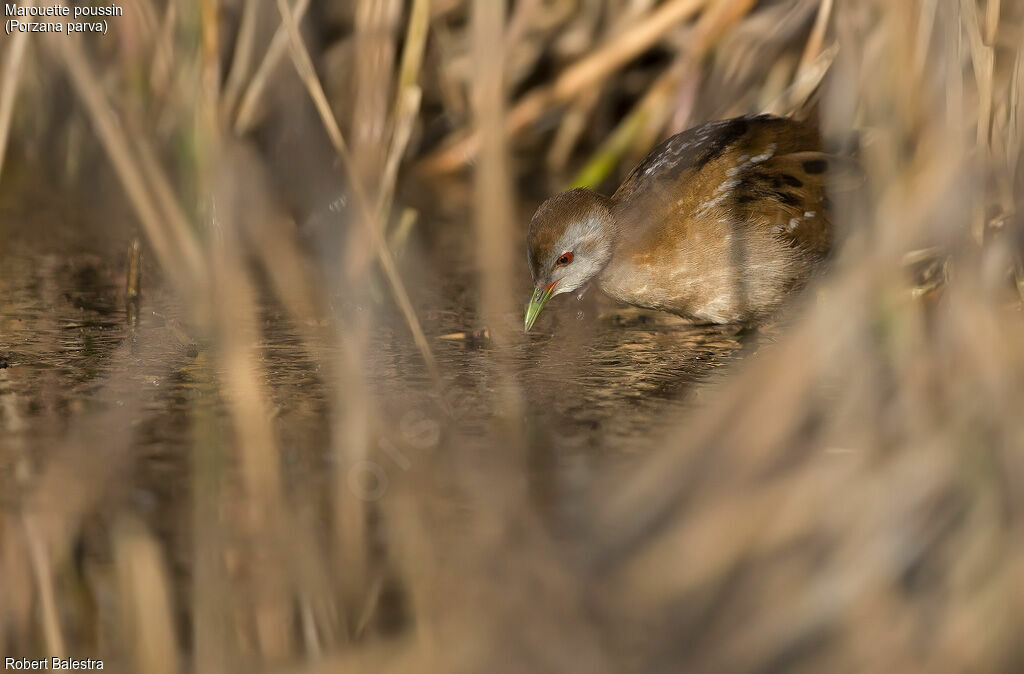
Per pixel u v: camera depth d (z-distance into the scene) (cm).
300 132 1304
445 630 525
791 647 514
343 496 636
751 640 517
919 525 586
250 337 905
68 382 804
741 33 1238
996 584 541
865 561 562
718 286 957
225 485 647
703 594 547
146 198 1030
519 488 642
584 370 849
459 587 554
